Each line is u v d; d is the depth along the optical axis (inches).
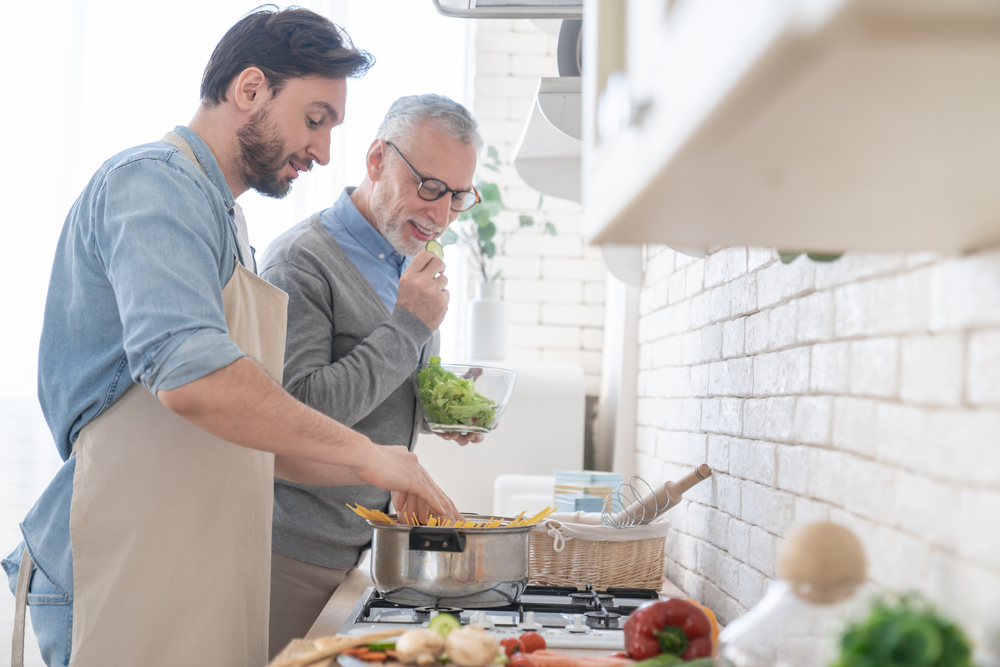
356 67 52.9
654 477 81.2
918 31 8.0
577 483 71.6
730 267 53.7
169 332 39.3
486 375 68.8
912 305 27.0
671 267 74.5
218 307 42.3
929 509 25.3
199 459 45.9
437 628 35.0
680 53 12.2
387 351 62.5
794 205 17.7
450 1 58.2
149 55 104.3
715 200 17.1
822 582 21.7
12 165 101.4
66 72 102.6
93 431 45.8
